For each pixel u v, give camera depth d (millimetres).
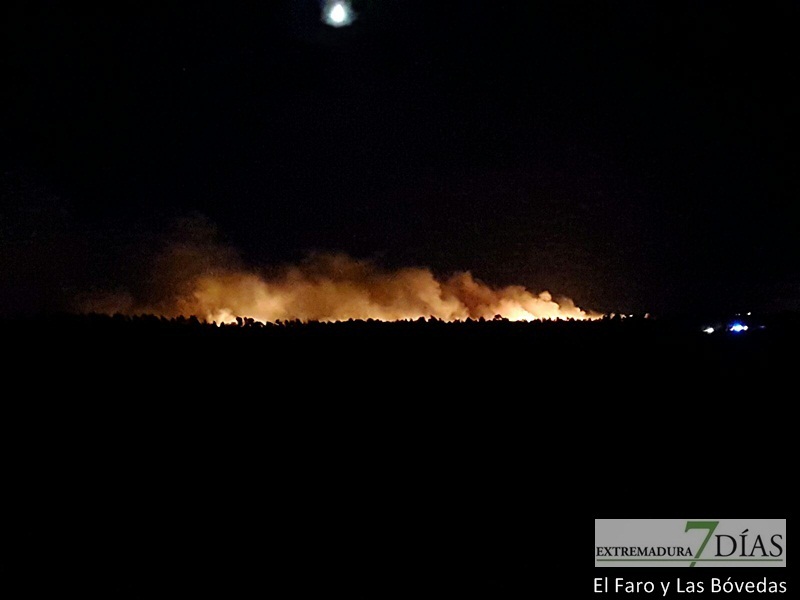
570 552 6441
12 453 8328
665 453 8797
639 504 7375
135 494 7559
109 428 9031
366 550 6449
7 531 6699
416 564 6211
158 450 8617
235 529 6836
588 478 8055
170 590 5770
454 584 5891
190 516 7094
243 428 9281
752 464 8391
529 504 7398
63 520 6953
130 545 6496
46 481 7770
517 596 5742
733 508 7250
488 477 8094
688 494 7590
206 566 6156
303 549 6457
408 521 7027
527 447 8984
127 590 5758
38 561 6184
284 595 5707
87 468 8109
